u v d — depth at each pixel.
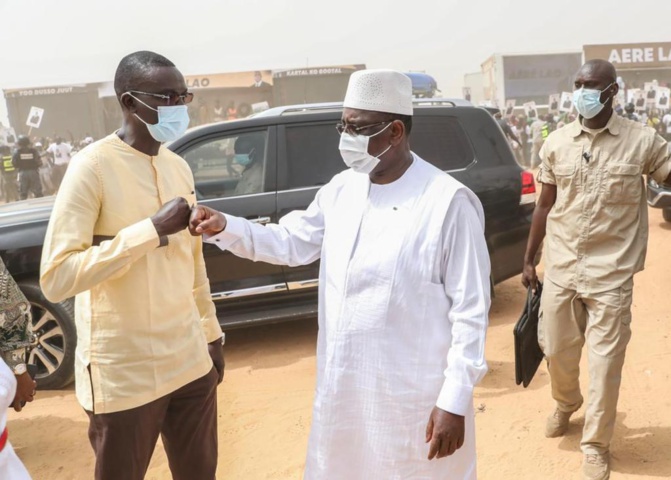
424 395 2.02
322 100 23.73
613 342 3.01
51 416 4.16
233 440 3.70
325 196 2.28
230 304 4.88
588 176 3.03
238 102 23.83
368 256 2.03
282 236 2.29
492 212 5.17
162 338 2.28
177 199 2.14
